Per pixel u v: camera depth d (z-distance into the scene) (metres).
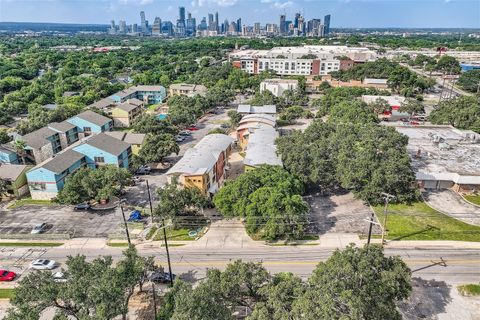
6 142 91.00
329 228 57.88
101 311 30.12
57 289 33.09
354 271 33.28
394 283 34.47
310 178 66.94
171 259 51.19
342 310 29.06
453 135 91.38
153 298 42.94
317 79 186.88
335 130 83.31
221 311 31.48
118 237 56.94
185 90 155.88
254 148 78.44
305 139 78.62
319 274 33.75
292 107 125.38
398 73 156.75
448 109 106.12
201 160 68.81
